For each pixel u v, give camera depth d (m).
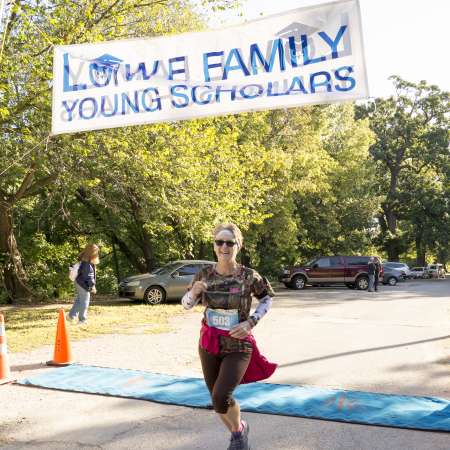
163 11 15.76
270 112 28.56
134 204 20.59
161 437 4.79
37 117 13.41
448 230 57.97
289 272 30.03
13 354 8.61
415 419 5.12
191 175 16.42
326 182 34.78
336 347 9.28
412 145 58.81
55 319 13.74
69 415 5.44
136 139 14.76
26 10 12.39
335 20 6.71
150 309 16.17
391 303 18.92
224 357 4.02
